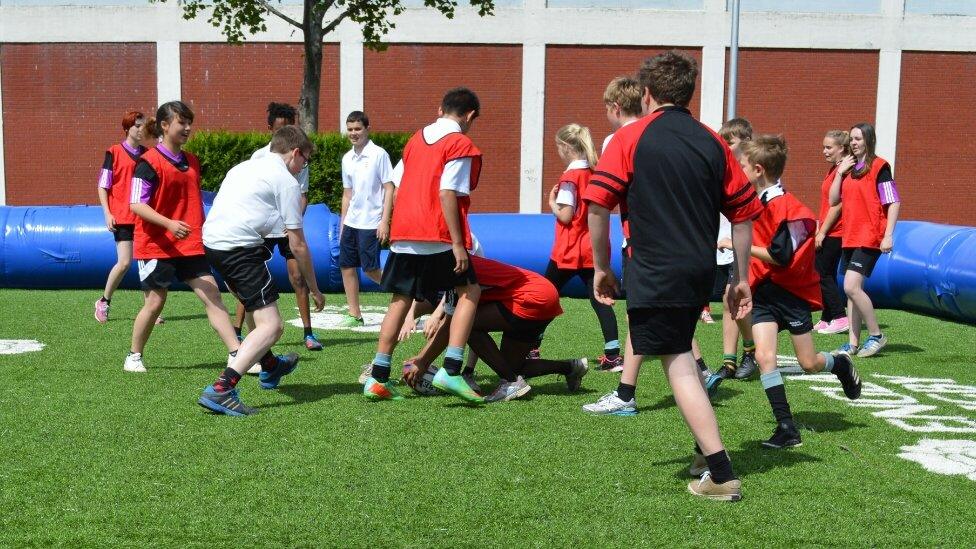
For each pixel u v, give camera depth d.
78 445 4.08
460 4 21.44
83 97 21.50
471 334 5.08
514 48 21.64
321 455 3.98
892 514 3.32
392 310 4.96
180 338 7.08
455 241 4.75
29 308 8.84
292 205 4.93
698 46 21.64
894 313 9.48
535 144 21.81
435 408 4.89
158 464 3.82
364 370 5.52
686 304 3.31
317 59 15.64
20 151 21.64
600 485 3.61
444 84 21.64
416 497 3.45
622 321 8.44
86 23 21.25
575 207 5.87
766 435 4.45
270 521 3.19
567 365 5.30
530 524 3.19
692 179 3.30
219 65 21.41
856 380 4.62
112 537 3.04
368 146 7.90
